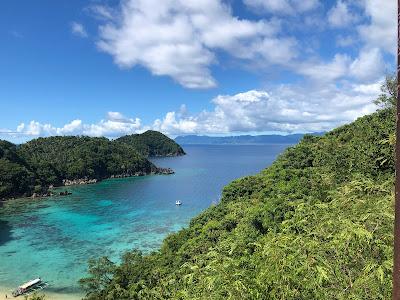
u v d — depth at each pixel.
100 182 167.62
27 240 75.69
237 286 9.33
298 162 57.62
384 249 8.43
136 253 52.66
